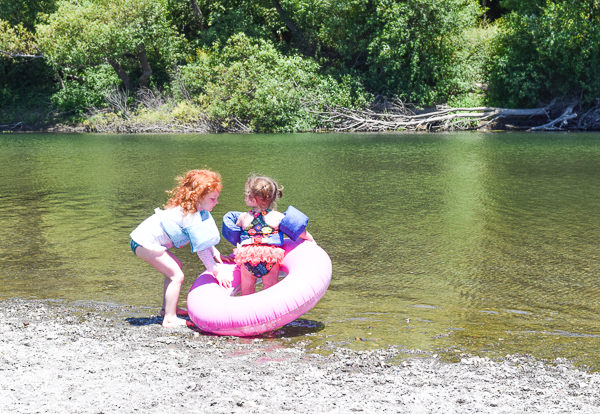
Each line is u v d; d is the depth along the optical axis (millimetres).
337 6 25625
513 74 25234
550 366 3604
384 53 24844
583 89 25062
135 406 2902
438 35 25547
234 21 29062
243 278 4617
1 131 27594
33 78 30953
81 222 7734
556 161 14289
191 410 2863
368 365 3582
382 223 7680
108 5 26578
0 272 5633
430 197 9523
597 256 6176
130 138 22234
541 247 6535
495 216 8109
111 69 29125
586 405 3014
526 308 4688
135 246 4402
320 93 25328
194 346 3936
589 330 4230
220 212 8156
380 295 5004
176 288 4402
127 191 10031
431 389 3201
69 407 2879
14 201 9203
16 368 3406
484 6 31375
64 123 28297
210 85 25484
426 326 4309
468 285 5254
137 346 3902
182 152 16484
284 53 28641
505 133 23359
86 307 4723
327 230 7293
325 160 14477
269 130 25188
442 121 25594
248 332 4090
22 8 29688
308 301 4180
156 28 27250
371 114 25703
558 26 24156
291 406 2922
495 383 3312
